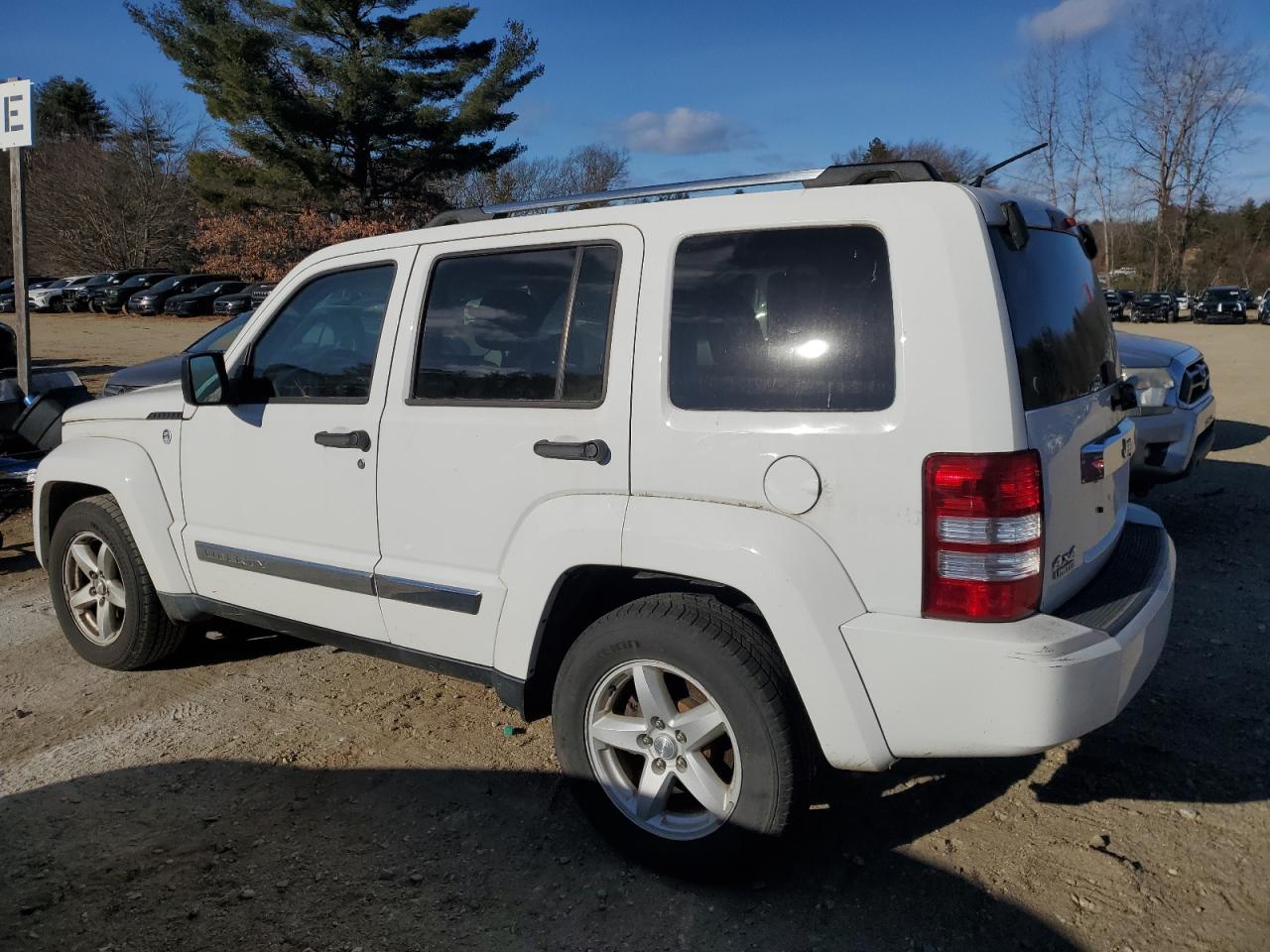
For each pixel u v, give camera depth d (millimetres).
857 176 2838
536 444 3004
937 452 2475
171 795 3475
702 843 2830
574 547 2914
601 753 3020
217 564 3967
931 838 3143
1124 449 3201
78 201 51250
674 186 3064
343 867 3047
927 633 2486
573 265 3074
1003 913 2771
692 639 2746
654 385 2830
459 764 3668
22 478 6520
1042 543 2539
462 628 3256
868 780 3514
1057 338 2836
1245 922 2709
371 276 3596
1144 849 3053
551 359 3070
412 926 2768
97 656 4555
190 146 52094
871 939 2678
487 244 3262
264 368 3838
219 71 33781
